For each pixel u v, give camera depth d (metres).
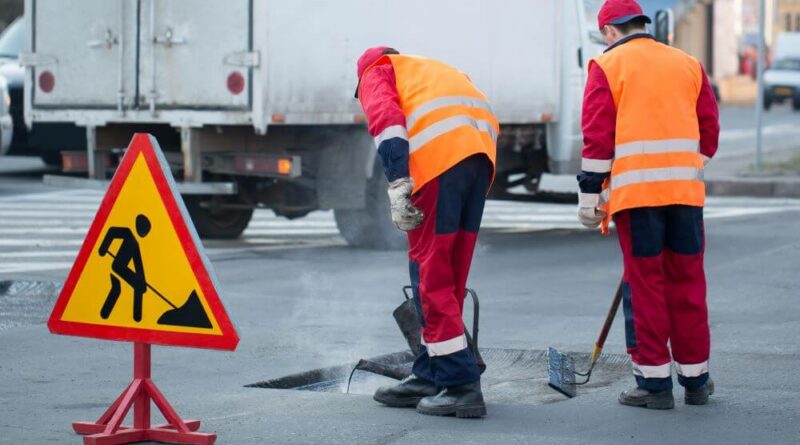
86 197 22.19
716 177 23.97
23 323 10.29
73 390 7.77
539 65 16.89
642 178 7.09
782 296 11.58
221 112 14.09
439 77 7.03
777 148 31.95
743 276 12.84
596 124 7.19
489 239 16.72
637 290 7.19
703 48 69.94
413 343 7.32
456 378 6.97
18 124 22.44
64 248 15.23
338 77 14.40
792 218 18.56
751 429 6.72
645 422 6.89
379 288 12.25
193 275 6.18
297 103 14.04
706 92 7.40
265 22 13.77
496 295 11.85
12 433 6.61
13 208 20.23
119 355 8.91
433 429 6.71
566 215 20.28
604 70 7.20
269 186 15.35
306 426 6.78
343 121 14.48
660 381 7.18
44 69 15.58
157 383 7.98
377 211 15.19
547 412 7.14
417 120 6.91
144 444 6.38
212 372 8.34
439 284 6.98
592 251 15.34
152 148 6.25
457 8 15.69
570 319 10.49
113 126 15.54
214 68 14.12
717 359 8.69
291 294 11.82
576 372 7.93
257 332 9.84
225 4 14.01
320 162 15.00
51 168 27.33
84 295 6.44
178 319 6.23
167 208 6.22
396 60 7.11
